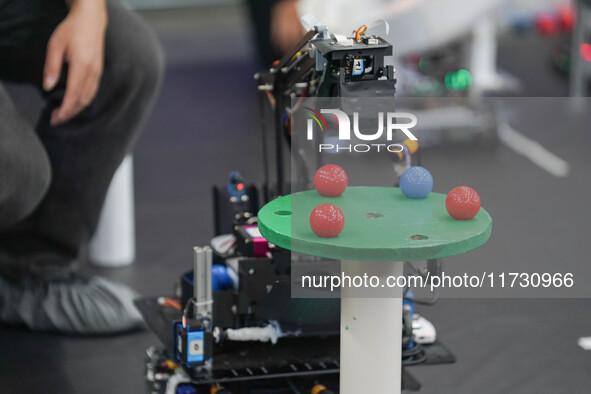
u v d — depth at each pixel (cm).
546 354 267
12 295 287
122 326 283
